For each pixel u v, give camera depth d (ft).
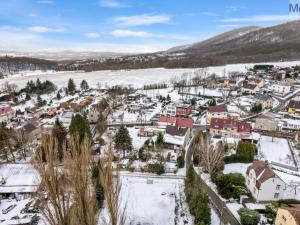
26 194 135.85
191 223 118.93
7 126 250.16
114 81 586.86
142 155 184.03
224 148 189.67
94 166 79.61
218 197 139.54
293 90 435.94
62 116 268.41
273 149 205.46
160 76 643.45
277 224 110.83
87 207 37.37
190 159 188.65
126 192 144.66
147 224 117.08
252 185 142.31
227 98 388.37
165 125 256.93
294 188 147.13
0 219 117.29
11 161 177.78
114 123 276.62
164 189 149.69
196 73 611.47
